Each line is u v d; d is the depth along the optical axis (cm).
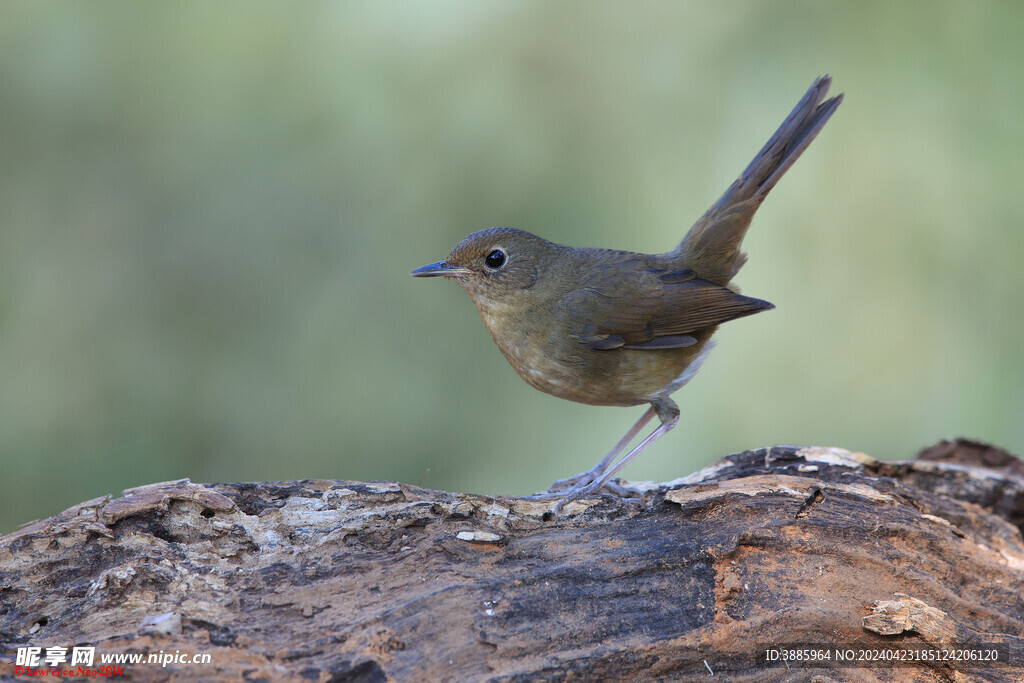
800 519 686
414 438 1321
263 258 1335
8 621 590
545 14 1370
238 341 1324
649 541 670
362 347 1337
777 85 1348
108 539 628
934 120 1321
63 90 1320
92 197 1323
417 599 609
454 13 1360
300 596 609
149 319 1316
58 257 1309
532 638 602
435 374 1342
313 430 1311
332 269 1344
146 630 573
